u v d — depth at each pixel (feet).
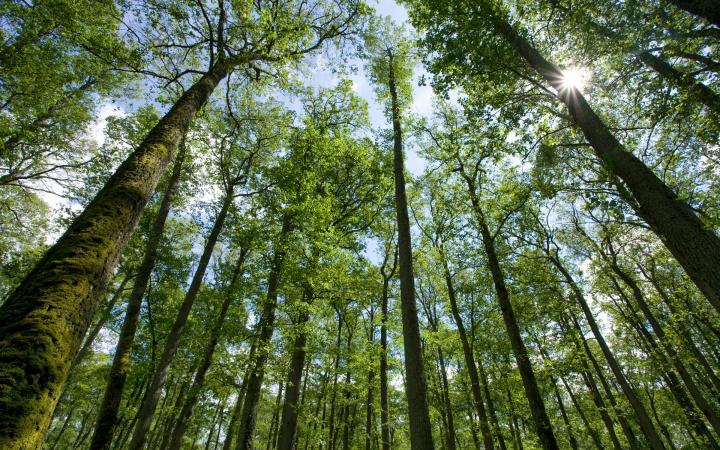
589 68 28.50
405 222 30.37
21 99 38.78
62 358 7.39
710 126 22.47
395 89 46.60
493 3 26.27
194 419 45.44
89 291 8.85
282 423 34.73
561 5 25.77
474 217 46.65
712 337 63.52
